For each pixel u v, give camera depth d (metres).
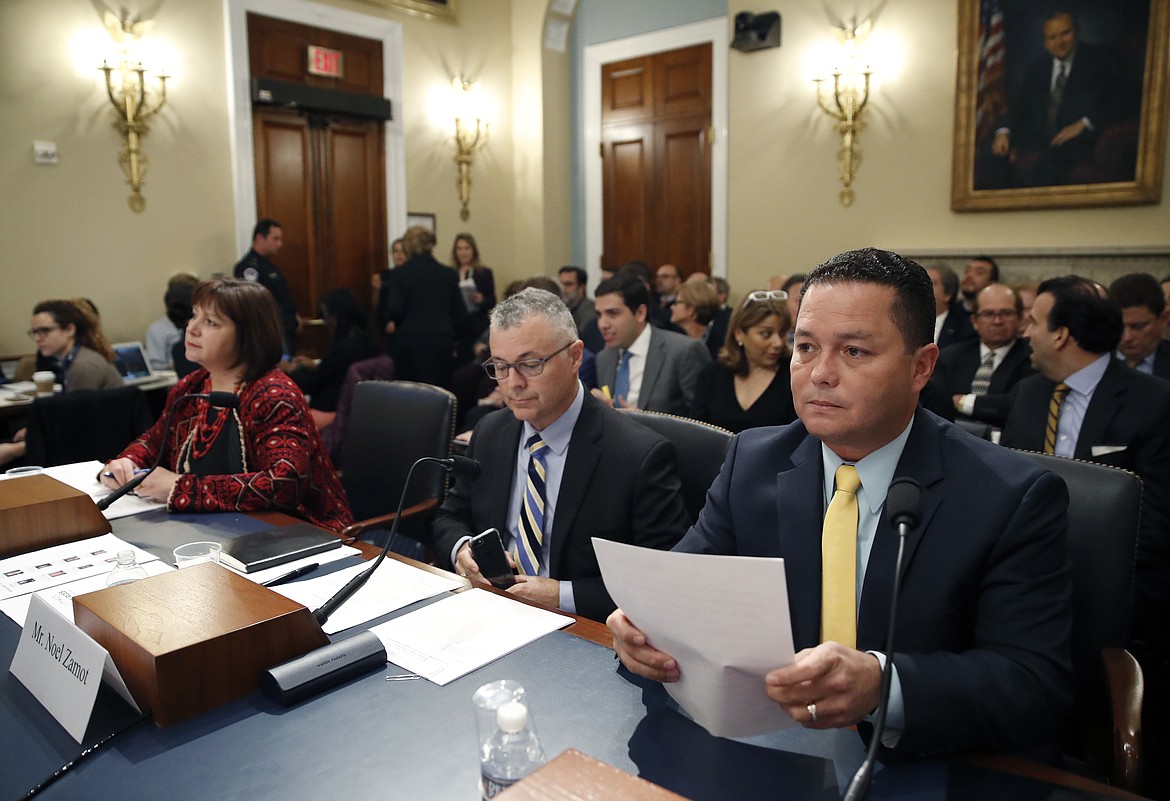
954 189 5.46
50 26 5.23
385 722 1.05
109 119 5.53
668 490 1.75
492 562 1.59
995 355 3.82
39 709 1.11
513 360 1.73
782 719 0.96
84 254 5.48
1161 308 3.19
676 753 0.97
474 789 0.91
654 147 7.85
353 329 4.26
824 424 1.10
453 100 7.45
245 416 2.16
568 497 1.76
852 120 5.77
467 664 1.20
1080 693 1.40
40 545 1.74
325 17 6.52
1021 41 5.15
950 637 1.10
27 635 1.18
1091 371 2.39
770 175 6.20
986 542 1.09
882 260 1.08
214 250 6.09
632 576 0.97
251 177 6.21
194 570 1.33
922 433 1.17
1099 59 4.95
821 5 5.83
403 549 2.61
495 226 7.93
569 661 1.21
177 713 1.06
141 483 2.08
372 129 7.00
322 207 6.72
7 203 5.16
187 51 5.83
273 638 1.15
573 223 8.46
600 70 8.10
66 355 4.25
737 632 0.89
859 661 0.93
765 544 1.25
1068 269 5.16
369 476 2.59
